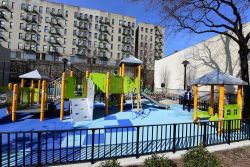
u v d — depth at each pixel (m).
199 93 15.66
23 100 10.20
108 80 8.89
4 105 7.50
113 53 46.72
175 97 19.91
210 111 7.83
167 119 8.20
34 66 26.95
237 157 3.85
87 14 44.03
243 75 8.50
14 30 37.66
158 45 53.00
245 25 11.42
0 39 36.81
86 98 7.94
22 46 38.31
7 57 19.50
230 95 12.18
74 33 42.56
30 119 7.40
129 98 16.91
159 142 4.70
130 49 48.47
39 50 39.38
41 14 39.59
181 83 19.64
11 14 37.66
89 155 3.74
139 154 3.67
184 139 5.04
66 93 7.49
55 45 40.66
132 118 8.19
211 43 14.82
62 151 3.93
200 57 16.31
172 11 9.44
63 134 5.29
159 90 25.56
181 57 19.91
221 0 8.52
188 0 9.05
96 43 44.94
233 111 5.97
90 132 5.59
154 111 10.67
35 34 39.12
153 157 3.12
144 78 34.56
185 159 3.27
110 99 13.72
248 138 4.99
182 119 8.25
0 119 7.27
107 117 8.33
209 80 6.26
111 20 46.62
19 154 3.70
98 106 12.23
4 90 7.66
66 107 10.99
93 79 8.77
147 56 40.75
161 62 25.70
